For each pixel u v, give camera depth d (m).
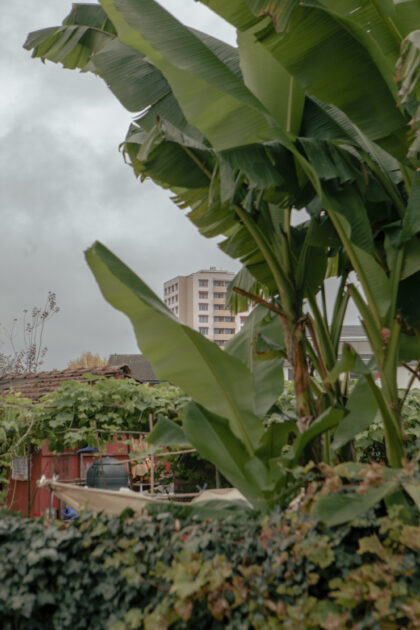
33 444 8.61
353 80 3.58
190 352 3.76
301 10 3.31
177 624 3.30
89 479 8.63
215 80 3.25
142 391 8.61
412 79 3.13
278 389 4.56
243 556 3.28
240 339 5.12
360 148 4.17
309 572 3.19
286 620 3.03
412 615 2.80
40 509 10.93
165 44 3.28
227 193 3.97
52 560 3.50
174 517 3.77
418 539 2.92
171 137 4.14
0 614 3.54
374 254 4.46
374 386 3.70
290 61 3.56
